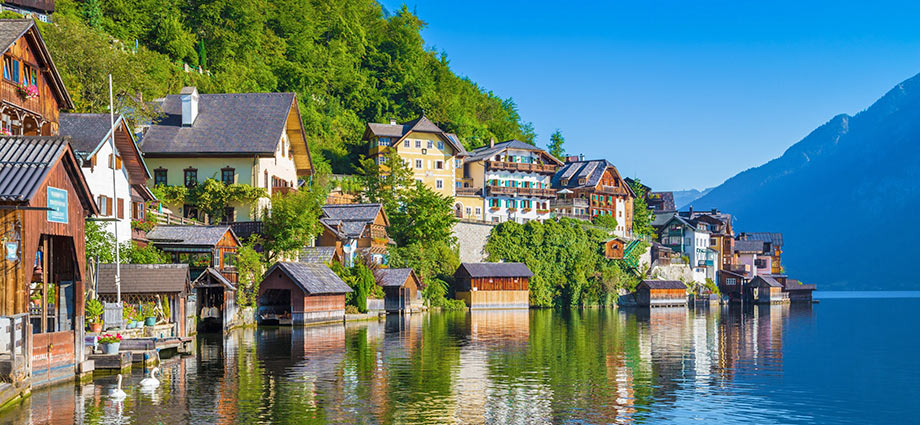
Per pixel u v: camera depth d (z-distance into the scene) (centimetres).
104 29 10250
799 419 3384
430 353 5197
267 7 14425
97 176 5472
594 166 14888
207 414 3219
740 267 16412
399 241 10800
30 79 4531
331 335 6300
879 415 3481
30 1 8781
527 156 14038
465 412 3350
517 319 8819
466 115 17050
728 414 3434
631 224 15475
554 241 12500
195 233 6575
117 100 7788
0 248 3155
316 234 8475
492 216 13350
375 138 12488
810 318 10119
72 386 3581
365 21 17738
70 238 3544
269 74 13038
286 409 3350
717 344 6141
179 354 4919
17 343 3180
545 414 3341
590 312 10694
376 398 3606
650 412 3422
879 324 8950
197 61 11631
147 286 5147
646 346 5884
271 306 7650
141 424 3025
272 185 8394
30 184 3142
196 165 8006
